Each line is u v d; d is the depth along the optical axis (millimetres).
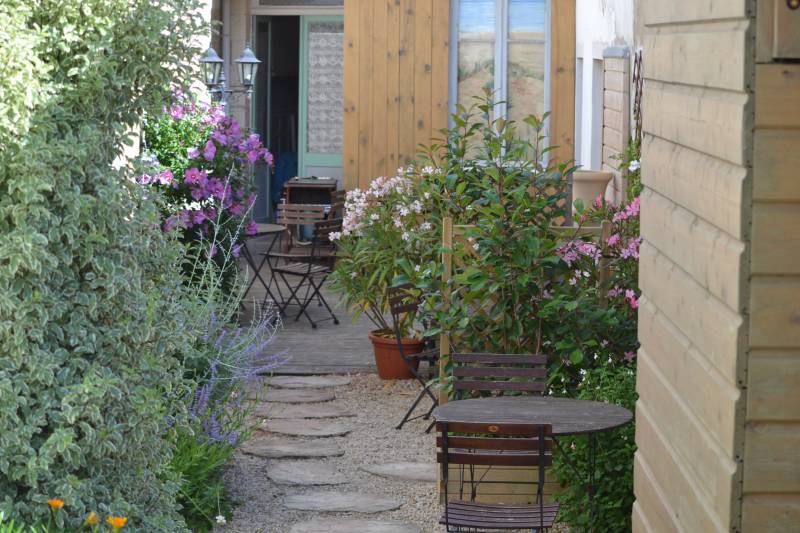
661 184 3477
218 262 9672
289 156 15922
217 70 11227
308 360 9156
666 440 3395
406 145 12125
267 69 15383
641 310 3834
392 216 8867
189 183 9359
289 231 12758
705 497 2900
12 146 3971
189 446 5887
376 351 8672
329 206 12008
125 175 4551
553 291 6527
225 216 9734
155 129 9453
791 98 2525
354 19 12070
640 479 3820
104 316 4379
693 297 3037
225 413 6508
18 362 4000
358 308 9117
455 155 8008
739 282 2580
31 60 4008
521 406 5363
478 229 6371
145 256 4617
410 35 12062
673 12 3270
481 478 6059
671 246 3336
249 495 6199
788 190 2543
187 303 6453
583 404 5395
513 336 6348
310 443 7137
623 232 6801
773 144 2539
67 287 4246
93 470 4355
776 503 2621
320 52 14867
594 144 10406
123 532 4379
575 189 9109
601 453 5359
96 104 4371
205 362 6527
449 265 6574
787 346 2574
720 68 2729
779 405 2588
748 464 2613
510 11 12070
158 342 4582
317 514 5961
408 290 7512
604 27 9781
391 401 8133
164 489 4781
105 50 4285
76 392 4082
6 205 4000
